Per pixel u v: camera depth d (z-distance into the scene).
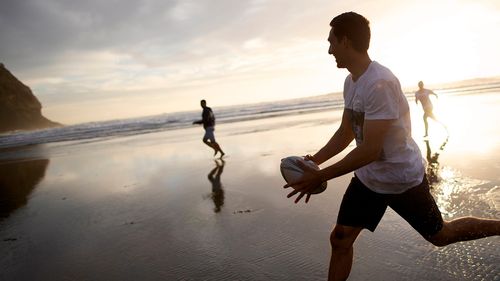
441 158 7.38
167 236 4.68
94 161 13.72
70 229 5.48
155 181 8.55
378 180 2.37
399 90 2.22
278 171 8.09
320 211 4.93
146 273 3.65
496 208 4.15
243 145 13.60
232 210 5.48
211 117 11.19
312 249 3.75
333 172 2.20
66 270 3.95
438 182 5.51
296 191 2.27
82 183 9.41
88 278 3.70
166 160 11.96
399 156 2.31
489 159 6.71
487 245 3.31
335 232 2.60
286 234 4.24
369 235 3.88
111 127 52.06
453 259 3.16
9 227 5.90
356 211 2.50
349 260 2.60
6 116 133.00
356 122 2.38
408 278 2.97
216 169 9.20
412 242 3.59
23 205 7.49
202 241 4.36
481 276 2.85
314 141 12.35
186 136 21.95
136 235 4.86
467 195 4.73
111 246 4.55
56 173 11.70
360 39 2.26
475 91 42.09
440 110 19.31
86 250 4.50
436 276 2.94
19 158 18.38
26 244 4.96
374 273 3.11
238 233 4.46
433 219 2.39
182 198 6.62
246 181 7.39
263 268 3.45
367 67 2.30
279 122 25.09
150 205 6.39
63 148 22.08
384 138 2.26
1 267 4.22
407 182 2.33
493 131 10.28
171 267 3.72
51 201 7.62
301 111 41.56
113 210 6.34
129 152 15.61
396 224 4.10
